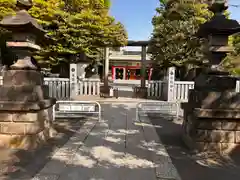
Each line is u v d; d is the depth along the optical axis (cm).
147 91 1086
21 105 357
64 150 372
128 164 322
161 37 970
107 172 294
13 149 366
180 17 918
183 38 886
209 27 368
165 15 957
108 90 1204
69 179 272
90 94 1057
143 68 1248
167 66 997
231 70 496
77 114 661
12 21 359
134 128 531
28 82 379
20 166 305
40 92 393
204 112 361
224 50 379
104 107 819
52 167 305
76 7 861
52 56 877
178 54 912
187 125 424
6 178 271
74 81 905
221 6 383
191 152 376
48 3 734
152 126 555
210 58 396
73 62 940
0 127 373
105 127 532
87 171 296
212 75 384
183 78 1011
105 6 929
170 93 929
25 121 370
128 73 3105
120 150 379
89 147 389
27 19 365
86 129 509
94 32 838
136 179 277
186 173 297
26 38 373
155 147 399
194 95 402
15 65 384
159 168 311
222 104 370
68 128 516
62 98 902
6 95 374
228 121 371
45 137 418
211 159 347
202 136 375
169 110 707
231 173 299
